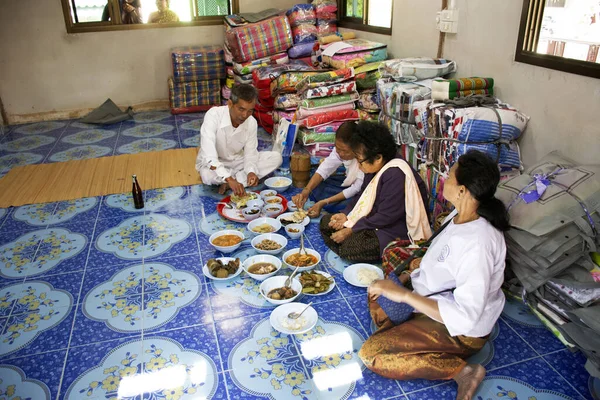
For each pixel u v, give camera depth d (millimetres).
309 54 5836
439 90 3205
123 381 2074
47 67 6211
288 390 2021
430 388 2037
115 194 3982
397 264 2535
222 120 3701
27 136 5699
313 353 2221
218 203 3715
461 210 1912
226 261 2885
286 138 4398
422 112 3264
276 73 5055
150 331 2373
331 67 4988
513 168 2984
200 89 6512
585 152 2549
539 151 2883
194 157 4828
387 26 4938
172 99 6465
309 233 3295
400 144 3668
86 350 2254
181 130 5832
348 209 3174
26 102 6281
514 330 2373
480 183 1787
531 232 2191
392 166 2693
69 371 2133
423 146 3301
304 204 3648
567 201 2203
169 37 6555
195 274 2840
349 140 2729
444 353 1971
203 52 6254
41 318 2475
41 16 5977
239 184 3562
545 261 2215
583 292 2188
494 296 1975
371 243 2795
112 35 6320
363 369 2131
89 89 6477
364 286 2678
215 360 2186
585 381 2059
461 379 1949
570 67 2562
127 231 3359
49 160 4836
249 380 2074
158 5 6383
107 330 2385
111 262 2980
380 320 2275
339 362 2168
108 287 2727
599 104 2430
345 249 2873
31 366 2164
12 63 6059
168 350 2248
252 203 3545
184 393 2008
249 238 3219
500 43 3121
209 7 6590
